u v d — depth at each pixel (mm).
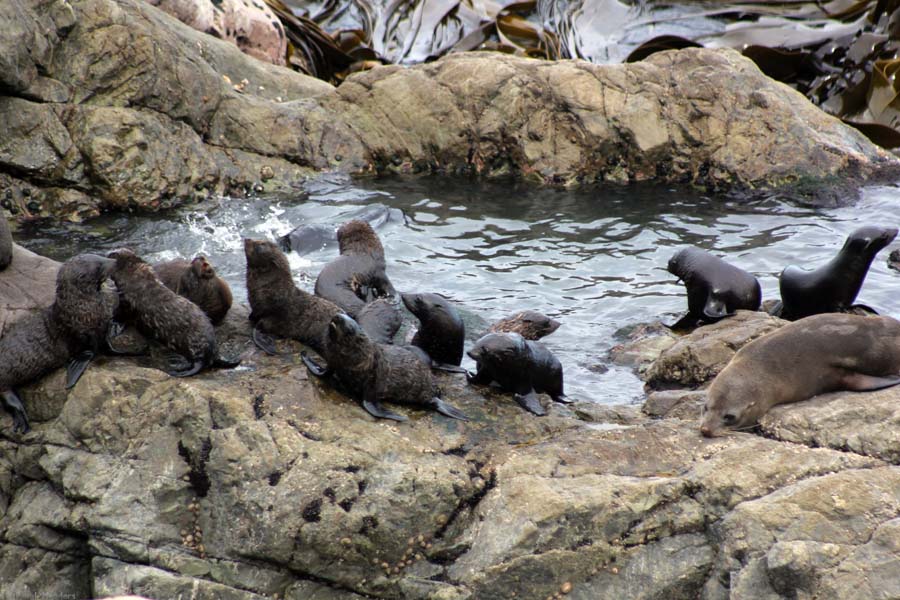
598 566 19609
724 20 63250
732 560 19031
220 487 20891
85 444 22562
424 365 23781
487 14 64688
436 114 50281
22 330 23656
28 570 21891
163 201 43875
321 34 62688
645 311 34688
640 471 21109
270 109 49062
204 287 26234
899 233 41750
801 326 23438
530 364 24500
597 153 49219
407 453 21391
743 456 20844
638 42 63062
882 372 23203
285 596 20188
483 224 43344
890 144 53562
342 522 20109
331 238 40281
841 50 59969
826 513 19016
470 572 19609
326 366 24578
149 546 20594
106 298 24453
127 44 44438
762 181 47438
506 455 21719
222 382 23188
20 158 41625
